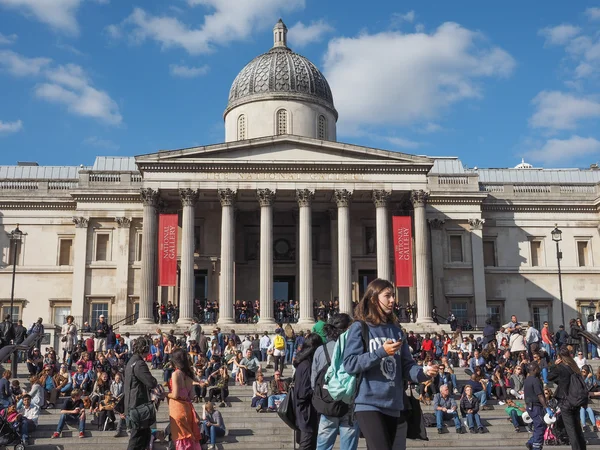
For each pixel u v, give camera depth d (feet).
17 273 207.92
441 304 206.39
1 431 84.12
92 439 91.76
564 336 143.95
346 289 176.55
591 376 106.42
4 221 210.59
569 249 221.25
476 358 124.67
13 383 98.58
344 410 38.58
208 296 197.06
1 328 136.46
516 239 220.84
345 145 182.50
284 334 141.79
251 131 211.41
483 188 223.51
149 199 178.19
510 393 107.86
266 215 178.70
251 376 124.36
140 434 50.21
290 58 219.82
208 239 200.03
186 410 49.29
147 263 175.22
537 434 70.38
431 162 183.21
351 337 32.14
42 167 251.19
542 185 224.74
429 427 97.40
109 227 206.39
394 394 31.58
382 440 30.53
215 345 130.72
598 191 224.74
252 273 202.80
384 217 181.16
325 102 217.56
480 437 94.27
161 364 134.62
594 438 94.58
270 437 93.15
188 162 178.81
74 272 202.28
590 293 219.20
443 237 211.20
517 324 147.64
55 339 155.53
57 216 211.61
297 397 45.83
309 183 180.96
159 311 178.50
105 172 209.05
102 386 101.81
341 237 179.01
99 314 201.67
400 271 176.45
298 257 199.11
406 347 33.53
